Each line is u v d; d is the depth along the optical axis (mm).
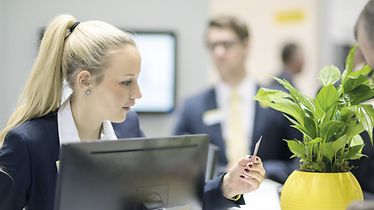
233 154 3207
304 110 1483
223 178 1703
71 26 1674
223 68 3273
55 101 1650
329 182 1430
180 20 4168
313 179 1444
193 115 3271
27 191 1571
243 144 3211
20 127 1590
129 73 1604
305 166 1504
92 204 1313
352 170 1971
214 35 3295
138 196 1386
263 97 1529
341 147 1446
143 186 1393
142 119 4117
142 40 4082
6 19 3982
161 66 4105
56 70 1641
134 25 4113
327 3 4418
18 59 4000
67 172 1261
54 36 1647
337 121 1414
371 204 984
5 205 1510
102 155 1307
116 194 1346
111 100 1614
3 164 1517
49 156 1587
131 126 1947
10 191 1507
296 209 1455
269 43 4414
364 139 1944
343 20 4426
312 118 1466
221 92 3303
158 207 1427
